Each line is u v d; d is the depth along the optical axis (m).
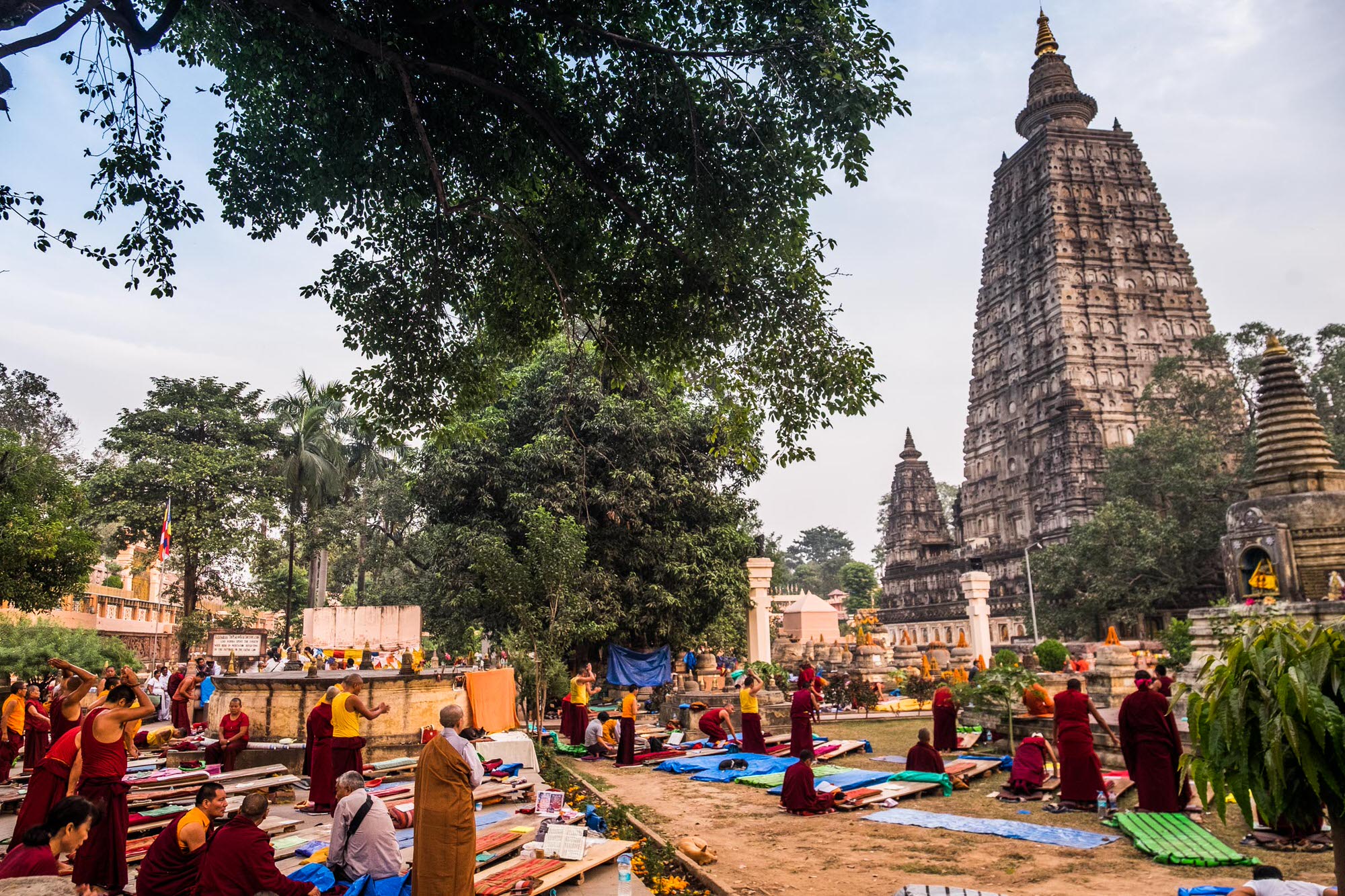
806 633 54.78
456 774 7.11
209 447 47.88
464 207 13.81
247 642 29.33
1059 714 12.32
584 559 24.00
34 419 49.03
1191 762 5.67
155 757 15.03
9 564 24.95
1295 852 9.29
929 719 26.30
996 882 8.52
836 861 9.48
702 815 12.30
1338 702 4.98
